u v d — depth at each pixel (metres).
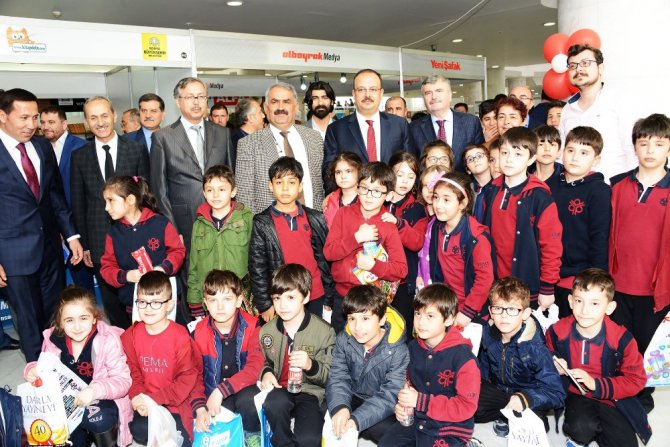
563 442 2.53
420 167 3.36
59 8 6.93
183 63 5.15
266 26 8.77
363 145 3.61
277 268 2.72
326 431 2.30
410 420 2.33
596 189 2.81
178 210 3.49
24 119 3.14
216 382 2.65
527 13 8.93
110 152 3.61
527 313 2.49
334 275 2.99
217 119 5.57
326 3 7.51
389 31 9.81
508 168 2.79
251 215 3.17
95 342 2.55
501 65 15.98
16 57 4.20
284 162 2.91
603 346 2.45
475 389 2.29
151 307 2.54
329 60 6.52
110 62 4.68
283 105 3.43
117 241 3.16
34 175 3.35
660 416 2.71
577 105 3.58
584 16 4.82
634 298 2.76
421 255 3.03
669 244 2.61
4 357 3.94
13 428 2.34
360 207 2.96
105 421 2.47
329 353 2.57
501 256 2.89
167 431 2.32
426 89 3.80
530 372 2.47
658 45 4.47
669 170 2.67
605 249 2.79
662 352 2.64
